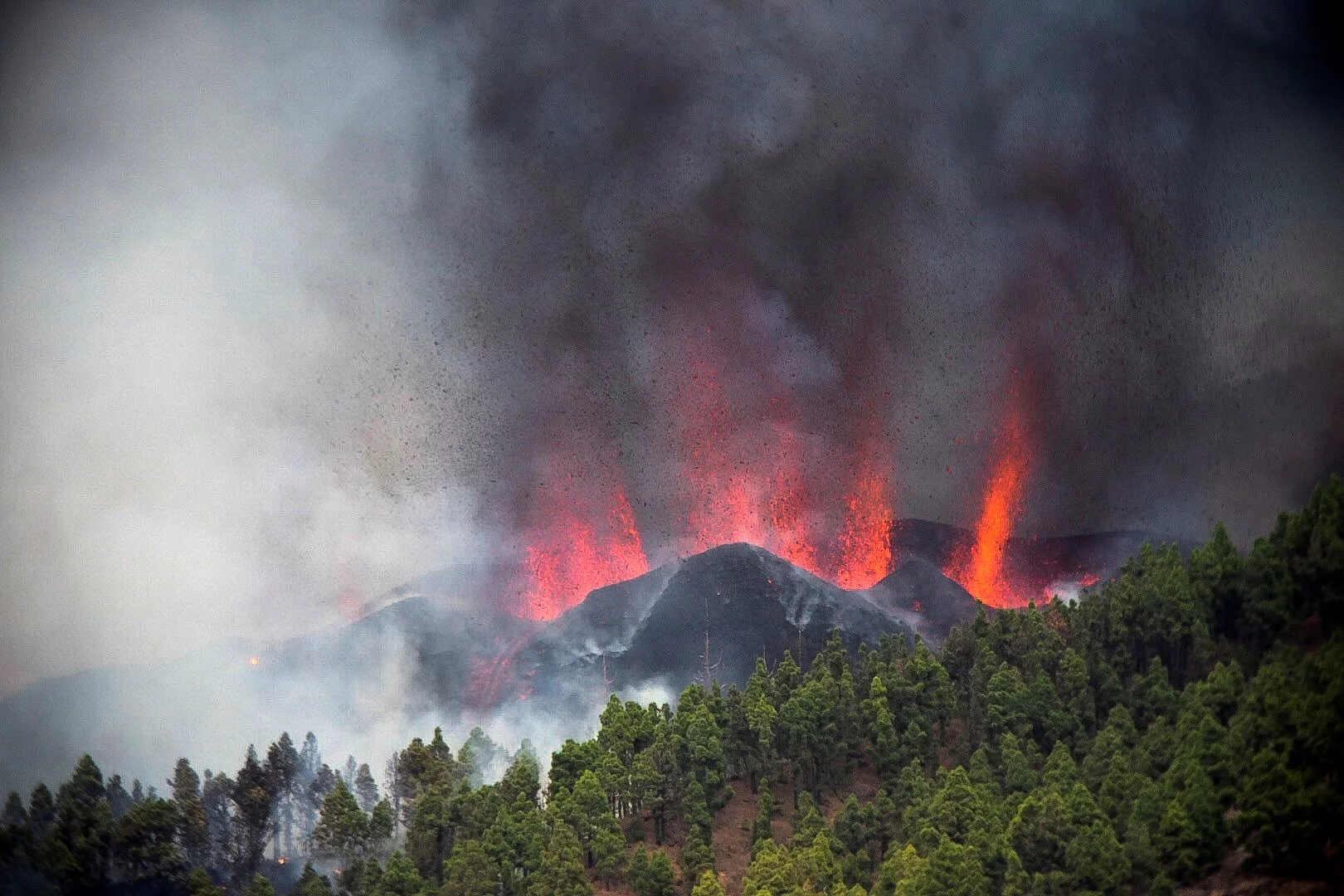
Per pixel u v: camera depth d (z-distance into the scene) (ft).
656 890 453.58
